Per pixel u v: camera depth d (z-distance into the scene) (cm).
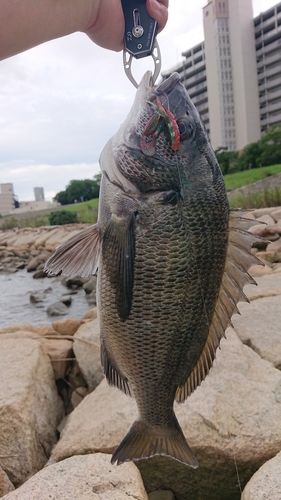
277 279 129
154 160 40
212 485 55
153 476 56
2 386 69
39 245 400
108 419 61
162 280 40
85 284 222
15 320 180
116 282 41
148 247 40
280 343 81
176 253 40
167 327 41
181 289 41
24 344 88
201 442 55
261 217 258
